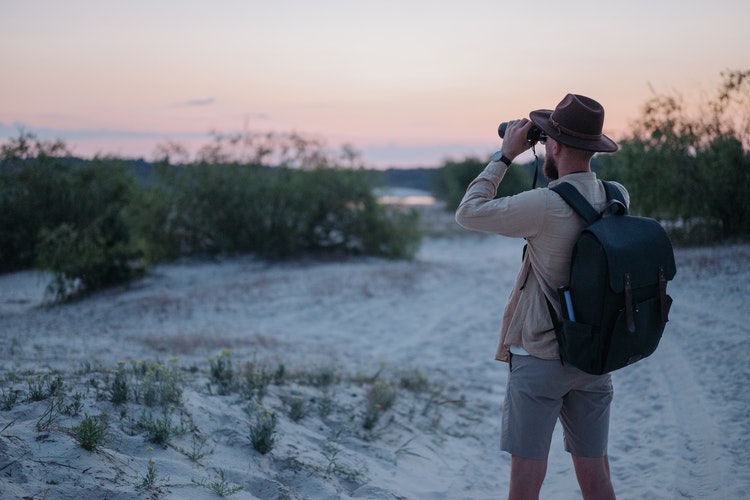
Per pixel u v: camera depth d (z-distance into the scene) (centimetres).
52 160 1939
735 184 1354
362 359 866
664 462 451
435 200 4547
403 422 537
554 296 271
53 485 276
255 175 1947
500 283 1420
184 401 433
